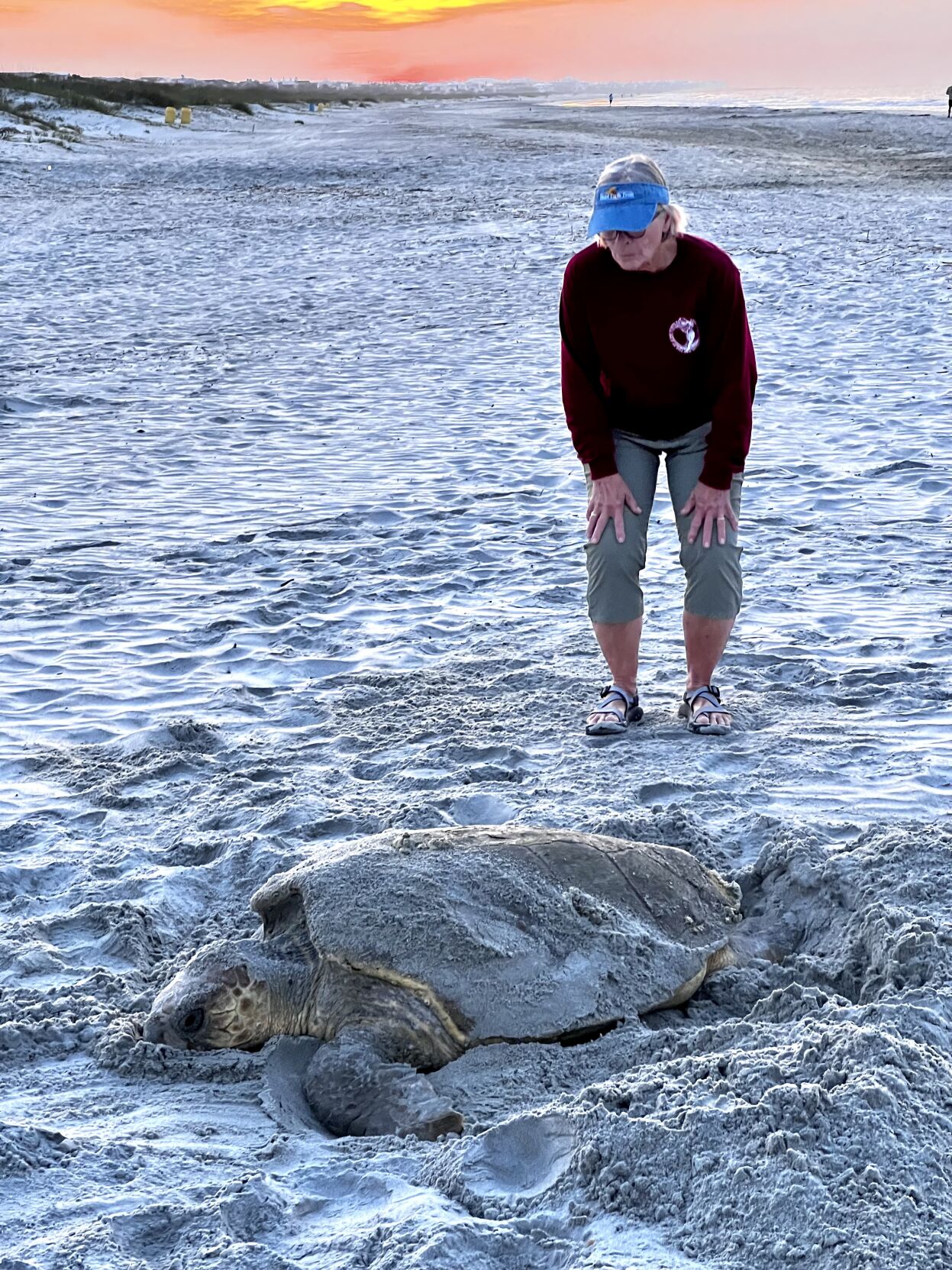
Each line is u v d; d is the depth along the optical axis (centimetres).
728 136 5112
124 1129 275
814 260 1970
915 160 3916
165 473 980
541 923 308
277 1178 252
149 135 5612
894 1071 249
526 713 531
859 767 468
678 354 457
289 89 16500
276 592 707
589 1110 255
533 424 1111
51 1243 229
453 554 766
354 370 1359
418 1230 227
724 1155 235
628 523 488
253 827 429
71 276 2044
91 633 650
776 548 767
